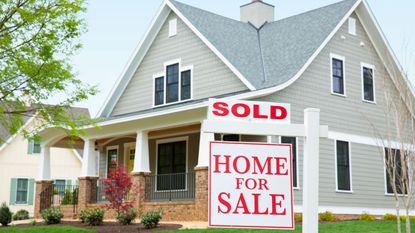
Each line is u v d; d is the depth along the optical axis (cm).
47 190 2477
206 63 2198
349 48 2272
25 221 2300
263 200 489
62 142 2683
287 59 2106
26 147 3631
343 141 2152
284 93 1939
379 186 2256
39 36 1397
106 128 2189
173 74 2339
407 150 1716
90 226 1806
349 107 2203
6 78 1379
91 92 1488
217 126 501
